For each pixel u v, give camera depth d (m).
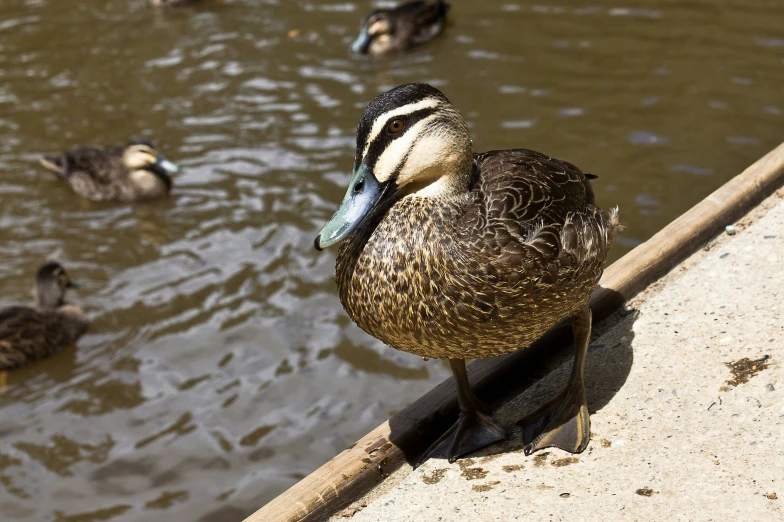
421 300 0.98
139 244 2.17
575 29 2.78
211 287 1.98
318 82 2.69
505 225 0.98
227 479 1.53
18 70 2.91
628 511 0.97
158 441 1.60
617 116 2.32
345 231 0.99
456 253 0.98
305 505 1.01
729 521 0.94
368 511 1.01
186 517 1.47
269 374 1.72
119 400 1.71
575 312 1.04
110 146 2.48
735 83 2.40
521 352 1.13
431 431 1.09
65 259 2.15
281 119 2.52
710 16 2.76
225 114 2.57
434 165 0.99
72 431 1.65
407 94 0.99
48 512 1.50
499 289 0.98
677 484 0.98
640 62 2.55
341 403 1.64
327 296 1.92
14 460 1.60
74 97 2.75
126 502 1.51
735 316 1.13
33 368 1.84
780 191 1.28
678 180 2.07
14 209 2.35
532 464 1.03
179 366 1.78
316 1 3.23
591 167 2.14
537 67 2.60
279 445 1.57
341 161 2.33
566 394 1.06
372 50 2.78
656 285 1.20
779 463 0.98
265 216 2.17
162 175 2.34
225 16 3.16
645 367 1.10
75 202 2.37
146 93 2.72
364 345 1.78
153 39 3.04
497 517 0.98
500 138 2.28
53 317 1.92
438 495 1.01
